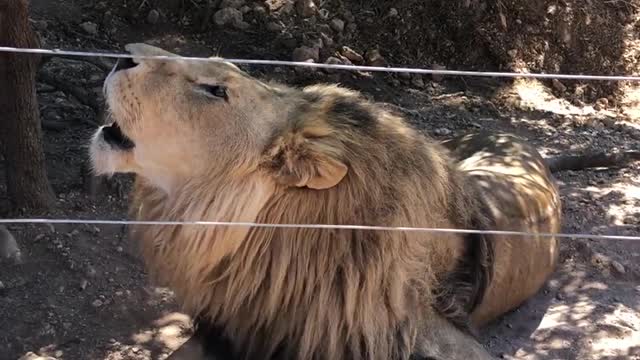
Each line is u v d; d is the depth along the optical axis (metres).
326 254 1.58
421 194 1.65
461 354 1.74
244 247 1.58
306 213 1.57
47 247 2.24
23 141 2.28
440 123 3.70
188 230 1.60
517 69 4.38
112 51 3.47
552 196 2.39
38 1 3.62
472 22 4.35
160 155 1.57
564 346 2.17
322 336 1.62
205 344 1.82
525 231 2.16
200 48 3.70
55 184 2.55
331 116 1.59
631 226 2.89
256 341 1.67
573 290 2.46
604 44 4.69
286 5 3.99
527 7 4.51
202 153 1.57
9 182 2.34
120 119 1.54
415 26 4.24
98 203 2.49
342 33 4.05
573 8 4.63
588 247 2.66
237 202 1.57
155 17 3.70
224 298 1.64
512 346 2.16
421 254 1.67
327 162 1.51
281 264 1.58
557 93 4.41
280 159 1.55
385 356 1.64
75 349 1.94
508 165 2.41
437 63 4.26
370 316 1.61
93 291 2.13
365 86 3.87
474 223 1.89
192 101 1.54
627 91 4.59
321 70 3.77
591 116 4.17
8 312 2.01
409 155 1.64
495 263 2.01
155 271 1.72
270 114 1.58
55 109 3.01
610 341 2.21
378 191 1.57
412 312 1.68
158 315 2.10
